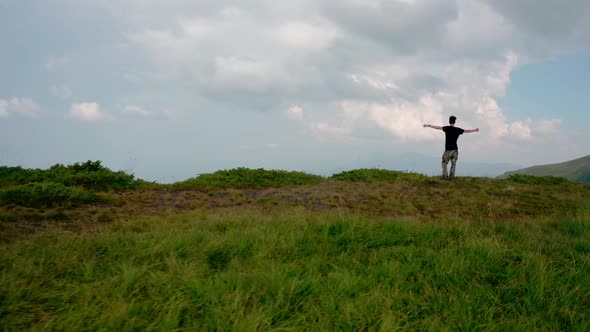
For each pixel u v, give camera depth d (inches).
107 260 162.2
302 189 505.4
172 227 251.4
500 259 172.4
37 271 140.8
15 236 229.5
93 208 331.3
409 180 576.4
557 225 273.0
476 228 238.2
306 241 201.0
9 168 474.6
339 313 117.8
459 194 472.1
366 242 202.8
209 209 354.3
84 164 497.0
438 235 217.3
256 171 617.6
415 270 155.0
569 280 149.9
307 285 135.2
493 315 123.6
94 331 105.3
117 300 120.3
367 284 138.8
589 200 463.2
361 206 393.1
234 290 131.0
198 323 109.0
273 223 243.6
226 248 180.5
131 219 291.9
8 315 109.0
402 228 225.3
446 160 585.6
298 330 108.1
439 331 109.7
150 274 141.7
